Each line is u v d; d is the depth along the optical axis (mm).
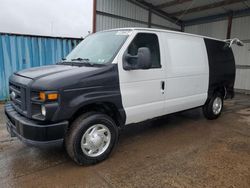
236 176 3252
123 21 12242
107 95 3506
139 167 3486
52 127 3059
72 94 3150
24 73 3570
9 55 7934
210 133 5043
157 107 4312
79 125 3311
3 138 4543
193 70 5027
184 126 5523
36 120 3131
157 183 3068
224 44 6141
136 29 3996
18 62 8102
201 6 12219
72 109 3148
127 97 3785
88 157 3453
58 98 3029
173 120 6020
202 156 3873
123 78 3697
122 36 3953
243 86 12070
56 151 3988
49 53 8609
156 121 5879
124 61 3707
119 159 3732
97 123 3486
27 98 3158
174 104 4664
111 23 11805
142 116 4125
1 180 3102
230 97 6559
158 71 4215
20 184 3020
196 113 6789
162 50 4328
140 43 4012
